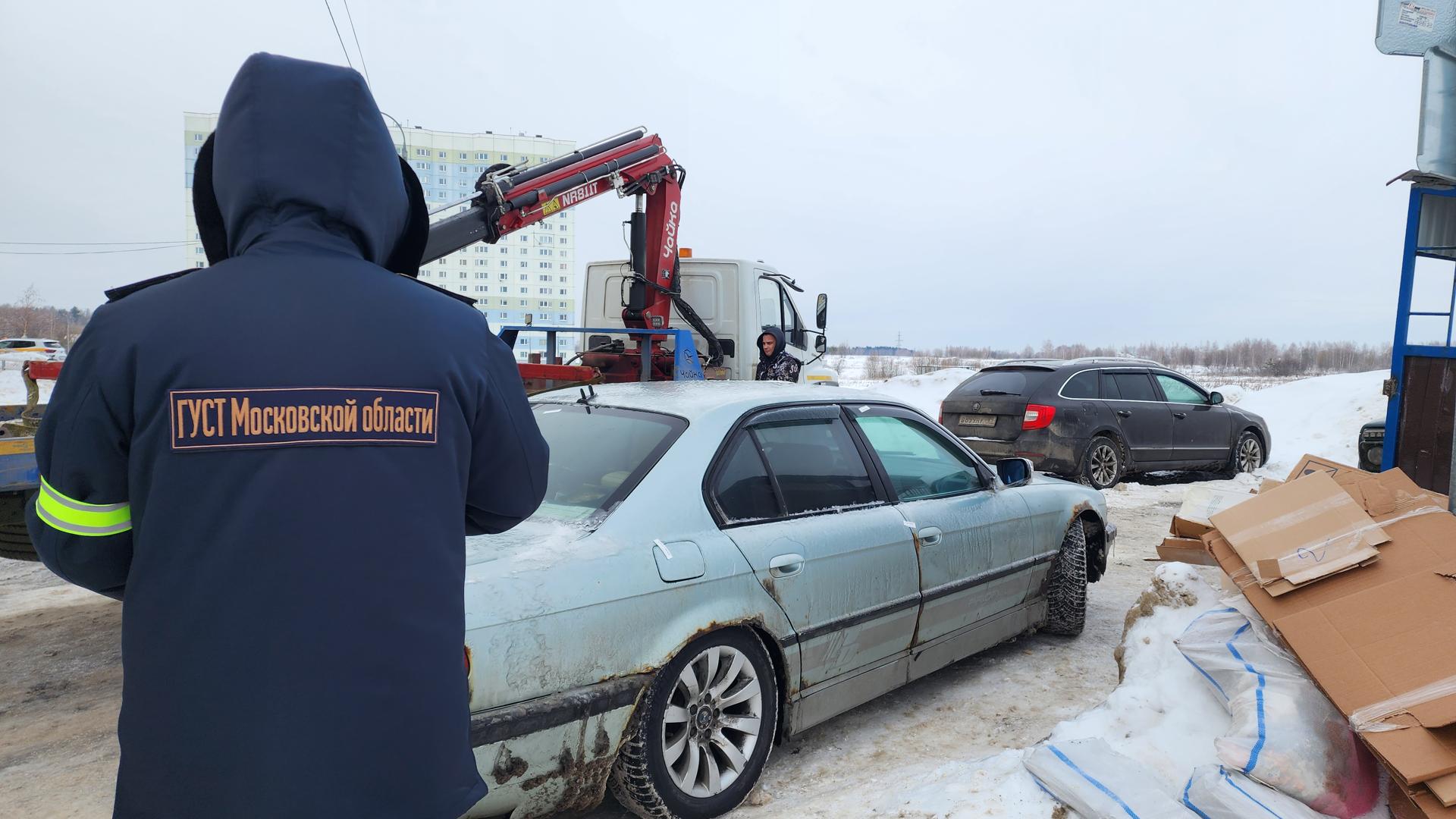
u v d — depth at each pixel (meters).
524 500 1.61
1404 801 2.46
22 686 4.03
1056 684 4.18
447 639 1.37
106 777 3.18
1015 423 9.46
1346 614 2.70
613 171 8.52
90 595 5.56
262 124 1.35
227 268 1.34
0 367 31.14
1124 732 3.03
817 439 3.62
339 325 1.33
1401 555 2.79
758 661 3.03
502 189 7.83
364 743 1.25
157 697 1.22
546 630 2.44
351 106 1.40
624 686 2.58
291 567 1.24
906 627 3.65
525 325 8.13
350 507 1.28
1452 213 5.04
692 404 3.40
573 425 3.43
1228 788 2.42
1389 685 2.45
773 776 3.27
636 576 2.69
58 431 1.26
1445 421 4.89
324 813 1.22
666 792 2.72
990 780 2.81
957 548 3.94
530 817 2.48
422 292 1.48
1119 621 5.20
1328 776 2.45
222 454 1.23
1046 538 4.61
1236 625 3.06
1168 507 8.97
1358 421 13.86
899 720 3.79
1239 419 11.23
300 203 1.38
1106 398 9.80
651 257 9.08
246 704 1.21
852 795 2.98
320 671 1.24
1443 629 2.51
